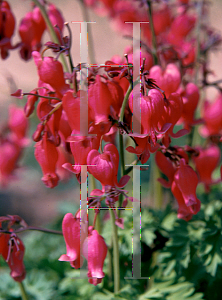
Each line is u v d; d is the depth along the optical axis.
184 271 0.35
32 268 0.41
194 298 0.33
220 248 0.33
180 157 0.29
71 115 0.26
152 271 0.36
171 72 0.30
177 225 0.36
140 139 0.26
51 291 0.38
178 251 0.34
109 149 0.26
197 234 0.35
